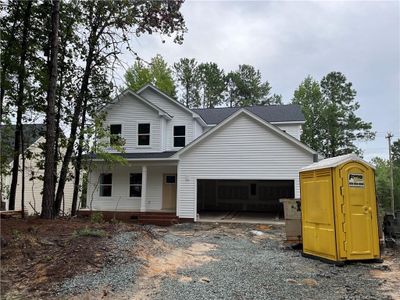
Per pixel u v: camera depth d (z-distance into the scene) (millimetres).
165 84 31547
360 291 5344
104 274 5543
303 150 15820
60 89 13695
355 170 7480
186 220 16547
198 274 6125
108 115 19562
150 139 19125
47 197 9883
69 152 13383
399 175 32938
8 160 15062
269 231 13422
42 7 12617
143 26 13875
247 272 6367
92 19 13883
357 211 7371
